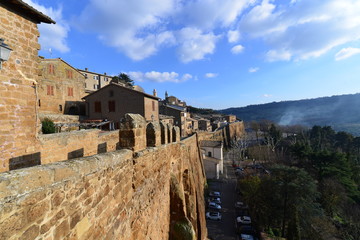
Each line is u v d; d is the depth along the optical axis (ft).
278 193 76.23
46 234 6.73
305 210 70.03
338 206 85.81
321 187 94.63
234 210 89.92
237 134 255.91
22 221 5.78
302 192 72.13
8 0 16.39
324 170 104.17
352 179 106.32
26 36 18.58
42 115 78.23
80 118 96.53
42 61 95.91
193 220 35.88
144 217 18.51
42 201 6.57
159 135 24.94
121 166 13.99
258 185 84.79
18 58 17.71
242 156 179.11
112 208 12.34
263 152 166.61
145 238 18.67
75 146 24.21
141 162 17.84
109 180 11.98
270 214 75.15
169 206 28.53
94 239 10.01
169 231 28.04
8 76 16.71
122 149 15.81
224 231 74.49
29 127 18.51
